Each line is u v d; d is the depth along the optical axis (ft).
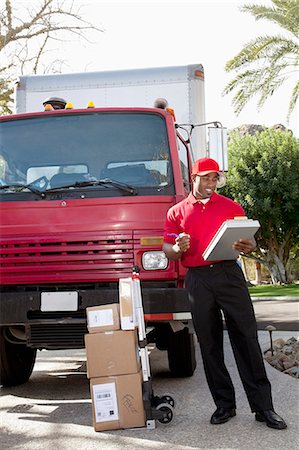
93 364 16.26
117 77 27.96
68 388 22.30
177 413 17.62
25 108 28.22
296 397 19.01
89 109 21.30
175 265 18.97
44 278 19.22
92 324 16.35
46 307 18.85
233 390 16.72
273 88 72.84
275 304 62.69
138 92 27.78
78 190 19.65
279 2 69.72
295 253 118.83
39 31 66.69
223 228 14.62
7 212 19.61
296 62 72.33
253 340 16.17
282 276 112.98
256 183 105.70
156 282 19.03
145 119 20.93
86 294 18.79
